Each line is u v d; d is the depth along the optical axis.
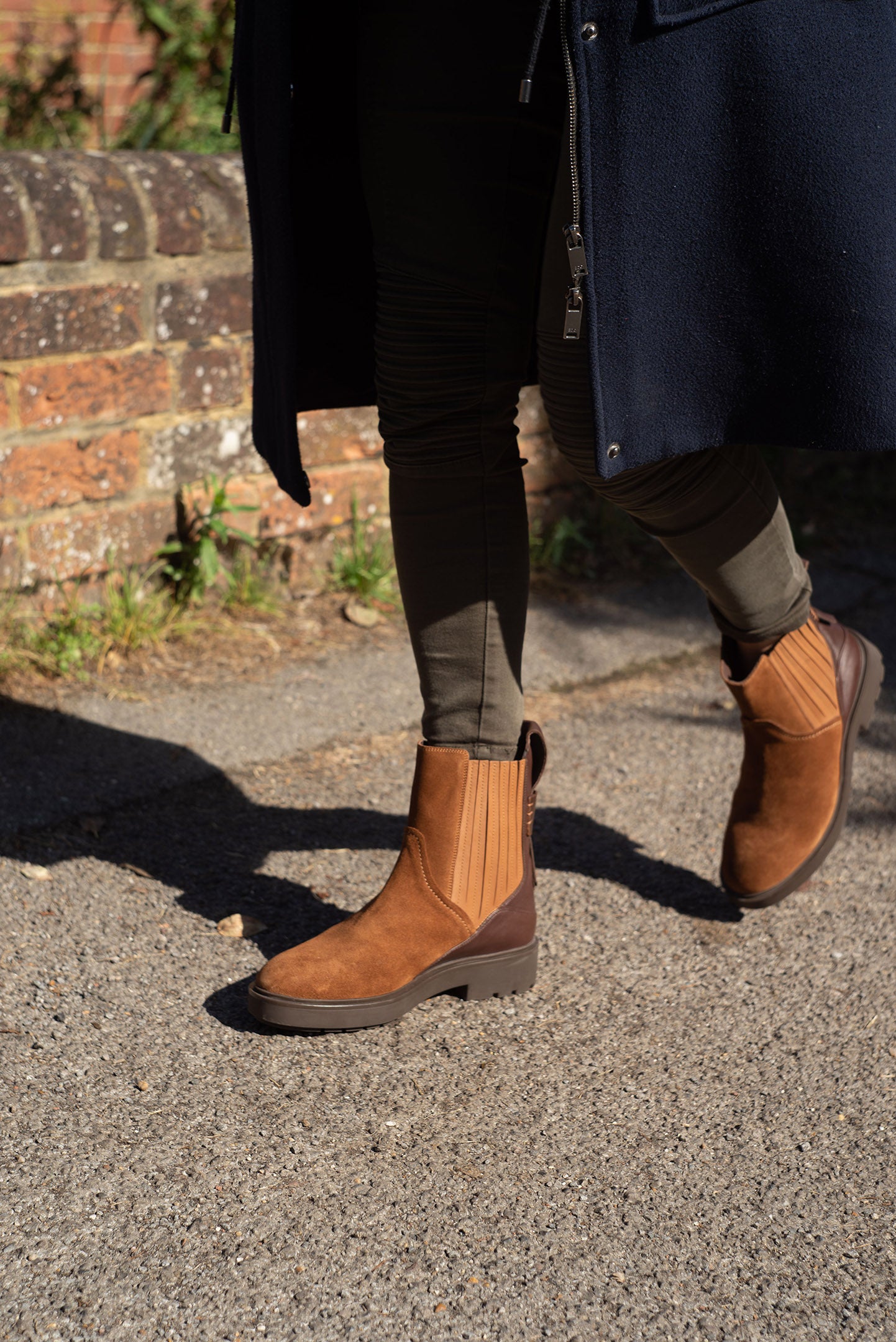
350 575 2.81
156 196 2.37
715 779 2.15
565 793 2.08
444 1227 1.15
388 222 1.26
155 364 2.43
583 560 3.15
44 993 1.48
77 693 2.30
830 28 1.10
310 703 2.35
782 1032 1.48
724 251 1.13
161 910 1.67
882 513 3.55
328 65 1.41
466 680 1.39
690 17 1.07
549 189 1.23
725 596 1.49
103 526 2.46
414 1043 1.43
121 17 4.11
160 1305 1.05
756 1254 1.14
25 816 1.88
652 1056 1.42
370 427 2.78
